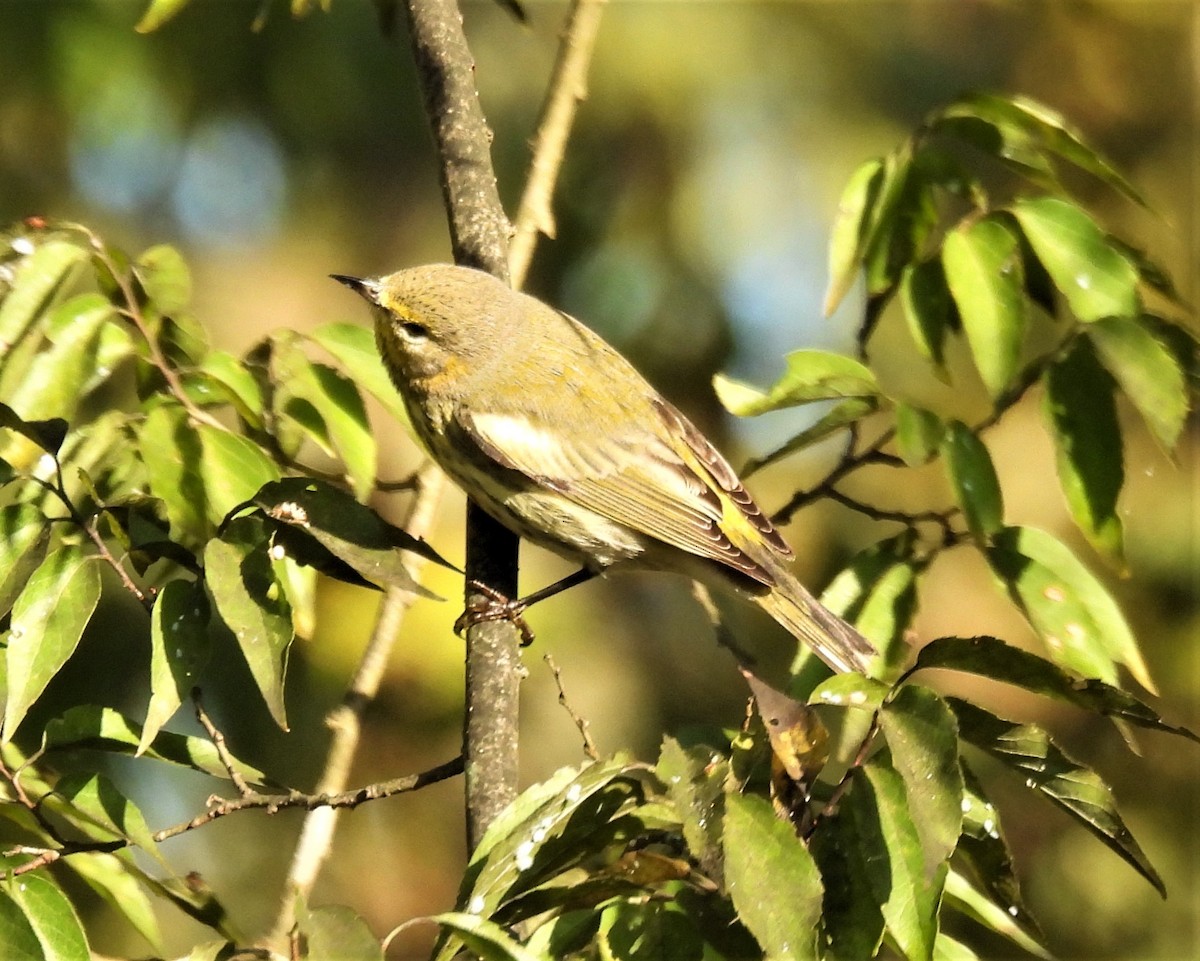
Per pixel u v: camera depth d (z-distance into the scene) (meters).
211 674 14.07
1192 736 5.95
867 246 8.13
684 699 15.76
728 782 5.70
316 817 7.93
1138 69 17.97
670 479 9.65
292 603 7.57
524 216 9.39
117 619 13.74
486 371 9.51
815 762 5.77
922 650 6.07
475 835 7.18
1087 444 7.27
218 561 6.25
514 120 16.25
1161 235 17.56
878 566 7.81
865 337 8.34
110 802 6.56
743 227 16.64
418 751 14.76
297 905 5.56
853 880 5.79
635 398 9.84
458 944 5.62
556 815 5.77
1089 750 16.08
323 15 16.11
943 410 16.36
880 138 16.95
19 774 6.56
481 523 9.30
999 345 7.42
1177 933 15.50
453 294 9.34
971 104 7.99
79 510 7.04
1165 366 7.07
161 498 6.95
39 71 15.37
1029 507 16.33
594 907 6.26
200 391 7.62
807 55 16.92
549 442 9.45
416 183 16.72
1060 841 15.78
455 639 14.48
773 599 9.72
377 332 9.68
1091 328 7.19
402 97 16.48
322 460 14.40
